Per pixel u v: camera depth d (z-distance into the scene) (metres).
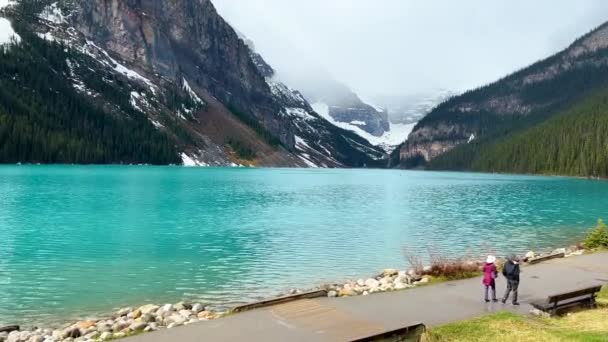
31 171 122.06
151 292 22.92
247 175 150.88
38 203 57.94
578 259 28.00
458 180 156.50
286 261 30.08
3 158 153.25
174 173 142.12
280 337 14.23
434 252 33.59
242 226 44.50
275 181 122.75
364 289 21.39
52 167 149.12
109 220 46.22
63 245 34.19
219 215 51.75
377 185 121.12
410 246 35.81
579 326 15.53
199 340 13.97
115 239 36.78
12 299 21.66
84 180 96.62
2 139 155.00
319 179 147.12
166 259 30.22
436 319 16.41
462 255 32.69
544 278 23.17
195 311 19.33
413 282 22.89
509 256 32.12
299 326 15.32
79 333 16.86
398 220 50.88
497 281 22.23
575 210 62.22
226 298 22.09
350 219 51.06
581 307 17.88
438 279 23.03
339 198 78.19
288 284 24.62
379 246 35.59
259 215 52.75
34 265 28.22
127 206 57.50
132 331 16.78
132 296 22.25
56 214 49.31
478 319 15.99
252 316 16.34
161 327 17.09
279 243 36.28
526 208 64.50
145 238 37.44
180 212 53.44
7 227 41.28
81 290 23.12
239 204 63.53
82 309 20.36
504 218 53.44
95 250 32.66
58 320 19.00
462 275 23.36
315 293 19.44
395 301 18.59
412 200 76.38
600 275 23.89
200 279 25.44
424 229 44.44
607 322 15.94
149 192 76.25
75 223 44.00
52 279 25.09
